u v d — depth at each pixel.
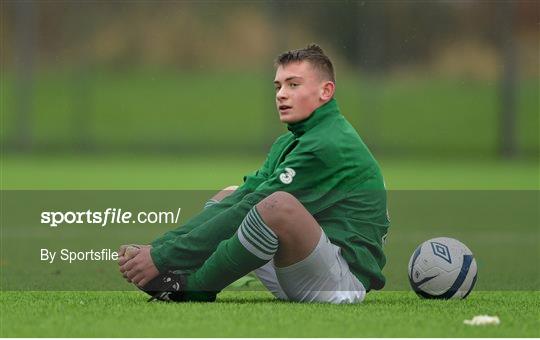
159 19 112.50
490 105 105.44
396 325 18.97
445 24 104.88
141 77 112.44
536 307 21.91
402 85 105.00
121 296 24.02
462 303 22.33
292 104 22.11
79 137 107.88
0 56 113.31
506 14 100.06
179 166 90.75
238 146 104.56
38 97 110.12
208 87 112.25
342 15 100.88
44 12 110.06
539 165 95.88
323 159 21.73
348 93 102.31
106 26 111.94
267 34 111.31
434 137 104.38
